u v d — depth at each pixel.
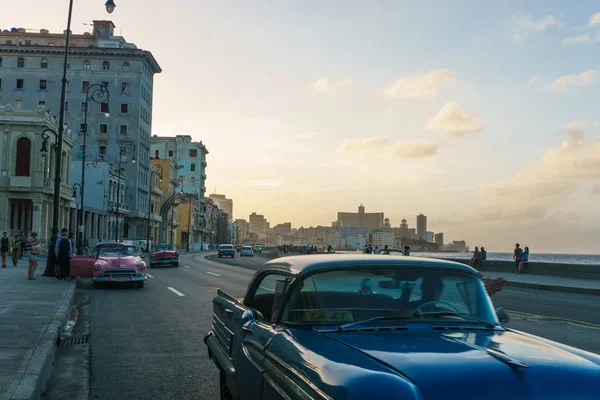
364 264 3.72
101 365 7.71
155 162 114.06
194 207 139.12
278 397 3.09
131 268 19.95
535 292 21.14
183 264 44.53
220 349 5.18
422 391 2.31
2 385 5.64
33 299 14.09
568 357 2.79
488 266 34.56
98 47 84.62
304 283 3.63
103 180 72.12
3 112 50.91
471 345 2.91
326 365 2.69
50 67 84.50
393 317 3.46
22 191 50.81
